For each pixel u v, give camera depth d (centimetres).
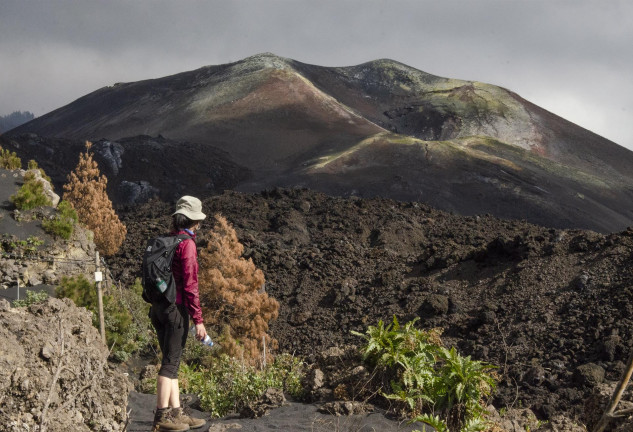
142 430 679
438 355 743
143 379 1384
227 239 2355
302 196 5028
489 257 2969
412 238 4044
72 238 2392
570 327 2222
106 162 11669
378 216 4434
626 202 15325
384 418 680
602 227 12200
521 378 1989
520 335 2269
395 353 739
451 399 678
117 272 3400
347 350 835
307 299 3138
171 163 12488
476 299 2683
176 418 537
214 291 2214
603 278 2452
